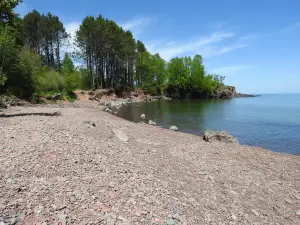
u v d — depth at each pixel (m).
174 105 66.56
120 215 6.02
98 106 53.12
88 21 69.94
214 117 39.78
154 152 14.11
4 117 18.50
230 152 15.96
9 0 27.09
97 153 11.09
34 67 42.62
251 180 11.02
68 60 80.94
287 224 7.55
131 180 8.48
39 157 9.14
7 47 33.62
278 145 21.17
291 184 10.97
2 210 5.37
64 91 55.94
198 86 102.94
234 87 143.12
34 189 6.55
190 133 26.11
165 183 8.99
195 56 104.06
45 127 14.77
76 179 7.76
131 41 85.44
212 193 9.05
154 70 98.31
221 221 7.01
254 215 7.81
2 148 9.66
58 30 74.31
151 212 6.48
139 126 25.14
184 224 6.27
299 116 41.91
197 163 12.95
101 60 79.31
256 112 48.62
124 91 85.69
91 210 6.01
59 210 5.80
